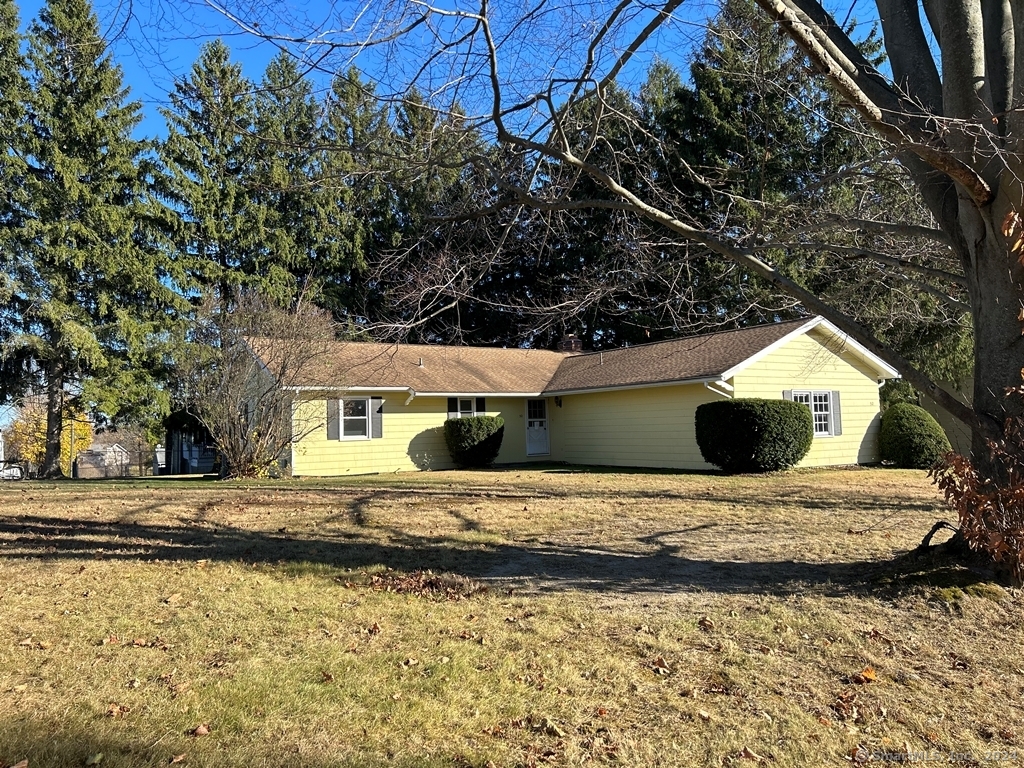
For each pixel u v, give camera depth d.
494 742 3.38
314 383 15.63
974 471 5.31
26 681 4.00
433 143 6.88
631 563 6.98
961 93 5.50
